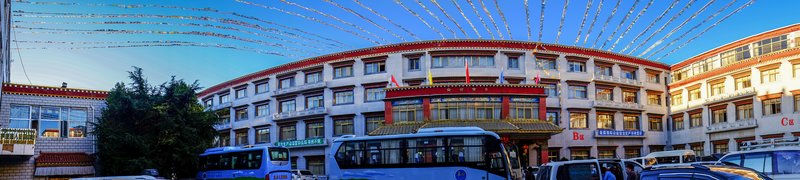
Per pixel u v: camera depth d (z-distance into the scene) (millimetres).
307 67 54812
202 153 37031
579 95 52531
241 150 33906
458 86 44719
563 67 51969
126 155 36438
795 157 17609
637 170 23094
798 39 45469
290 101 56438
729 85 50438
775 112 46031
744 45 49750
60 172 36062
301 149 54375
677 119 56500
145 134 37312
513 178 25500
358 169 26016
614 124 53469
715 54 52625
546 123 44438
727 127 49312
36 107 37031
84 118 38719
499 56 50438
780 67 46062
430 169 25078
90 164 37250
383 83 50750
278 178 32625
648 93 56406
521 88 45000
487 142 24828
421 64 50531
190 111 39188
